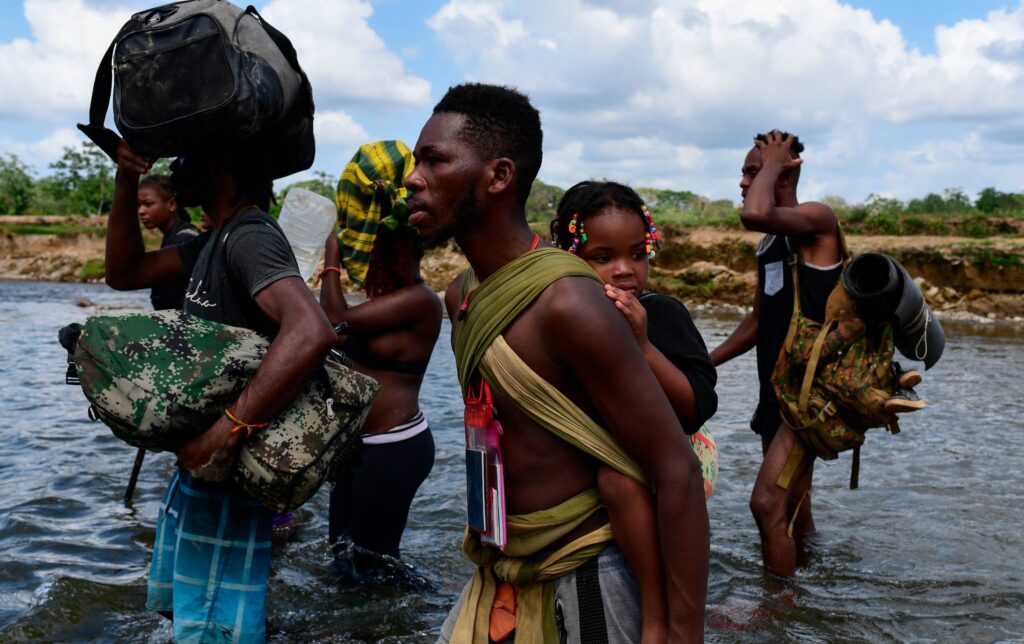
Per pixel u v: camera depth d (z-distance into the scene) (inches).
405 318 152.4
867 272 149.6
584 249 98.8
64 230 1982.0
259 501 111.7
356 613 144.9
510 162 78.2
